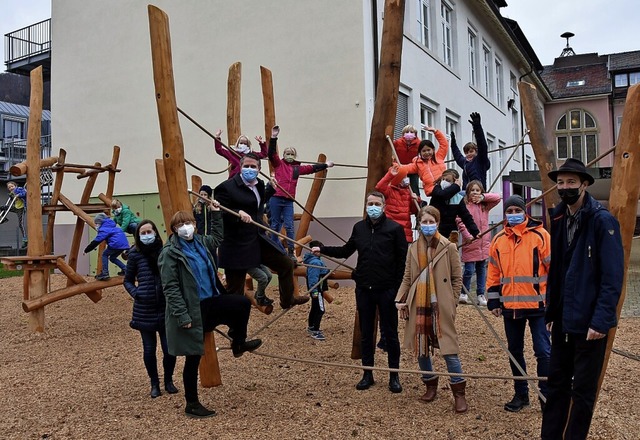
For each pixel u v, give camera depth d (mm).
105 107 15250
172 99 5293
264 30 12336
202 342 4684
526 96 6559
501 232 4949
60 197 10383
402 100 12703
